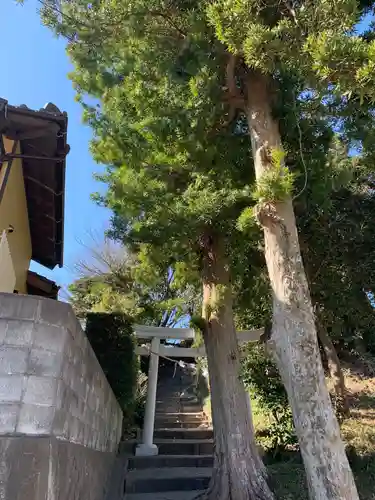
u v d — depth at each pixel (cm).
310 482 313
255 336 801
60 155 463
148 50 493
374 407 847
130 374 812
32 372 247
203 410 1237
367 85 306
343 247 704
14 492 212
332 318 771
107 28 459
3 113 406
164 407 1307
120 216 634
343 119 522
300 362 339
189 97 492
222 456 532
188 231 530
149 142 546
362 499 494
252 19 353
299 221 661
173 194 558
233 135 547
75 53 505
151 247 599
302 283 371
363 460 600
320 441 315
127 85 536
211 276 630
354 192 727
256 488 505
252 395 806
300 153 459
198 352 926
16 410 236
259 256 640
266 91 473
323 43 303
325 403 329
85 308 1187
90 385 408
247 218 456
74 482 316
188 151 535
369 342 864
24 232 602
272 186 374
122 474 664
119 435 800
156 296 1135
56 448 244
